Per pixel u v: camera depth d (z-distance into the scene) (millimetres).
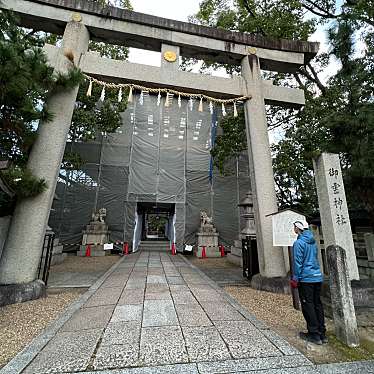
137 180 15531
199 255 13477
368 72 5297
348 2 8211
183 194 15805
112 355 2805
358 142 5062
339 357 2896
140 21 7129
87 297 5195
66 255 12258
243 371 2535
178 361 2699
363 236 6266
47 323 3873
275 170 11141
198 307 4555
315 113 7984
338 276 3461
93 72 6684
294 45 8078
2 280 4977
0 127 5059
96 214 14211
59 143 5965
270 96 7742
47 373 2469
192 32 7441
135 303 4773
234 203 16312
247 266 7500
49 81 5527
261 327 3648
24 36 4957
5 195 5273
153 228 39250
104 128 12625
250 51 7785
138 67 7000
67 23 6777
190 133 17000
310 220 7031
